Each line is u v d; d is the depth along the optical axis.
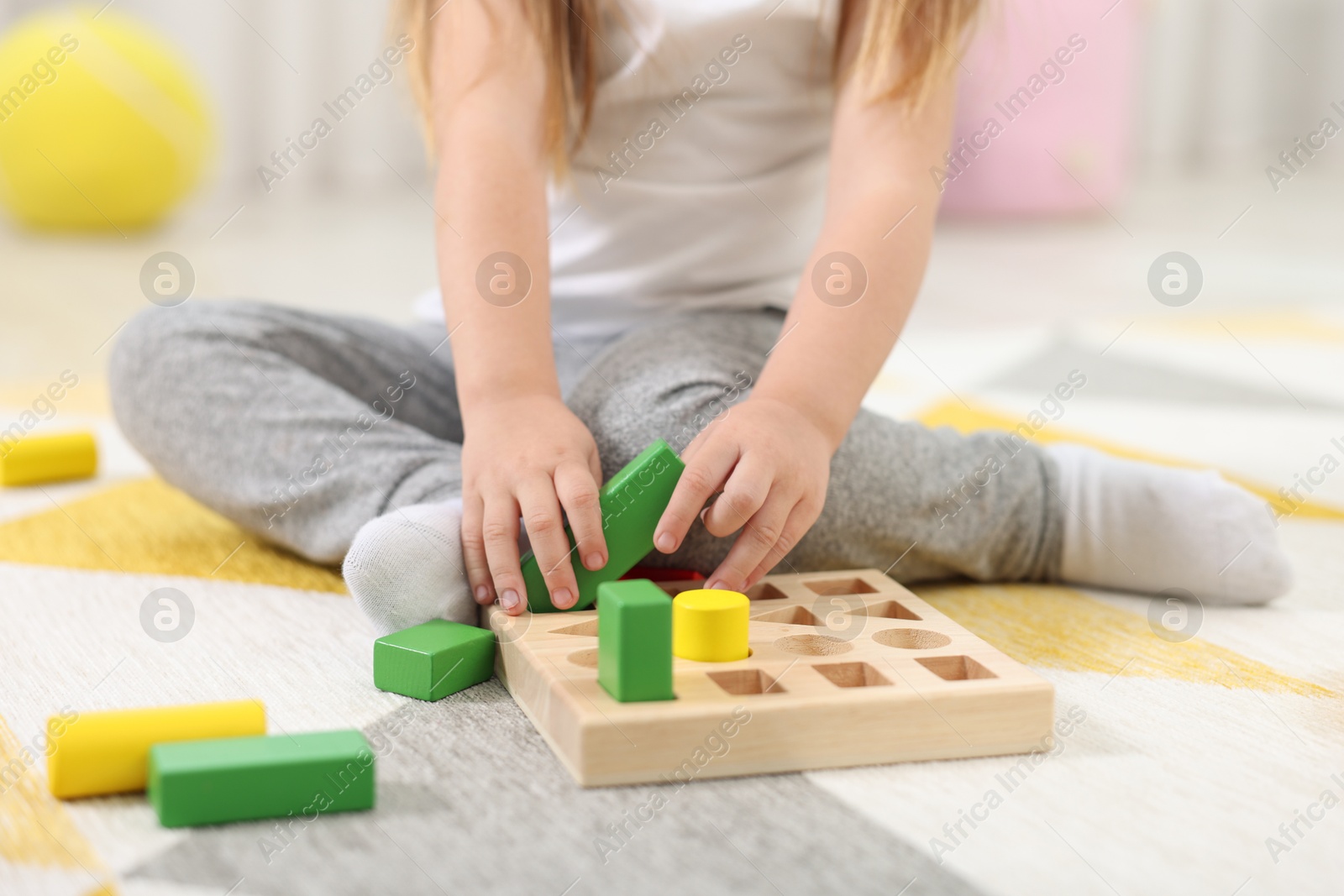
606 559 0.70
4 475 1.09
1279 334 1.81
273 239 2.69
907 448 0.83
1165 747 0.62
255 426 0.86
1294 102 4.56
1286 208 3.37
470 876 0.50
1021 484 0.86
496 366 0.76
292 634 0.76
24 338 1.73
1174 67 4.27
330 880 0.49
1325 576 0.90
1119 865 0.51
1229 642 0.77
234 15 3.07
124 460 1.19
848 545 0.81
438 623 0.71
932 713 0.60
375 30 3.26
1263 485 1.09
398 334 0.99
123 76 2.62
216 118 2.86
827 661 0.64
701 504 0.69
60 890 0.48
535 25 0.88
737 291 0.98
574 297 0.98
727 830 0.53
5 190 2.70
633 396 0.81
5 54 2.65
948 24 0.85
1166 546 0.84
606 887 0.49
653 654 0.58
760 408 0.72
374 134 3.37
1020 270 2.41
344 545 0.83
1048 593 0.87
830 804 0.56
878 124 0.85
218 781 0.53
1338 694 0.69
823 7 0.94
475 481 0.72
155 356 0.89
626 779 0.57
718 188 0.97
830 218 0.84
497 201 0.81
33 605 0.80
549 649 0.65
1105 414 1.35
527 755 0.60
